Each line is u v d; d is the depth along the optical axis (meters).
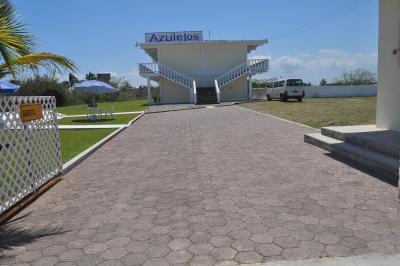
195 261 3.45
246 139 10.45
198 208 4.85
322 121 13.49
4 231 4.36
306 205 4.79
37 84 35.66
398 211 4.45
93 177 6.82
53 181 6.41
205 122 15.66
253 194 5.34
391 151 6.34
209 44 32.59
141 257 3.57
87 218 4.68
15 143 5.26
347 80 50.44
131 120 17.88
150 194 5.57
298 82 27.06
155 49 33.84
